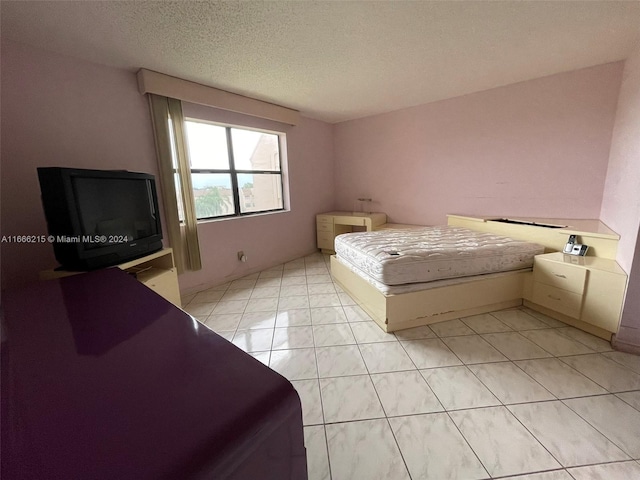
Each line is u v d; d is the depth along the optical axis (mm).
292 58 2273
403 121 3947
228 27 1817
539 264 2234
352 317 2383
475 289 2248
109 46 1992
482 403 1427
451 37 2039
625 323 1779
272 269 3840
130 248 2014
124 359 516
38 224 2000
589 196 2777
